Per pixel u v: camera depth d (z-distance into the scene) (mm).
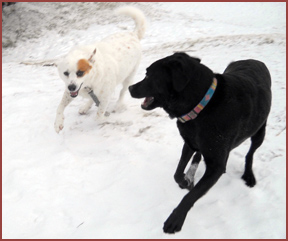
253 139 3160
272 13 18109
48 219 2887
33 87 6492
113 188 3227
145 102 2854
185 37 12000
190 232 2633
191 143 2752
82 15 15906
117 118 4766
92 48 4145
